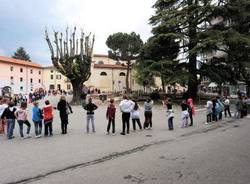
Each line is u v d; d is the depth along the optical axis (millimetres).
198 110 27500
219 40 29875
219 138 12531
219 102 20141
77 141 12164
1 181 6949
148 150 10297
